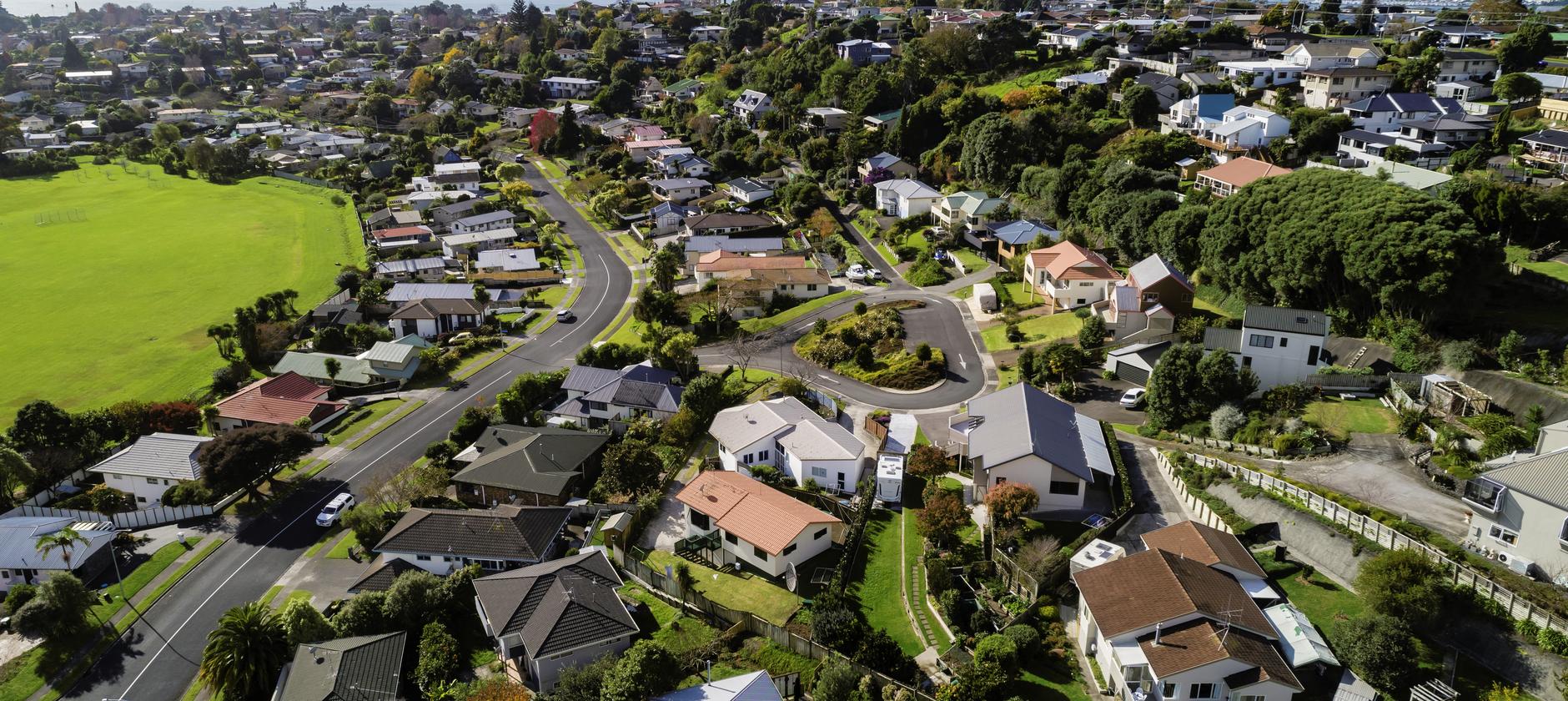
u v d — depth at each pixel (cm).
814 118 16550
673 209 14250
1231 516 5169
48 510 6669
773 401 7056
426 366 9094
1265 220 7819
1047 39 18575
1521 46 12194
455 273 12581
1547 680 3669
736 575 5359
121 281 12469
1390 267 6675
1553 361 6078
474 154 19438
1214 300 8412
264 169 19362
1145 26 18075
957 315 9388
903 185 12900
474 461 6919
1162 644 3975
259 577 5809
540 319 10712
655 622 5006
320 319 10662
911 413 7244
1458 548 4353
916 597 4984
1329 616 4322
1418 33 14512
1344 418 6044
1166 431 6544
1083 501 5659
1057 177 11156
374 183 17438
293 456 6894
